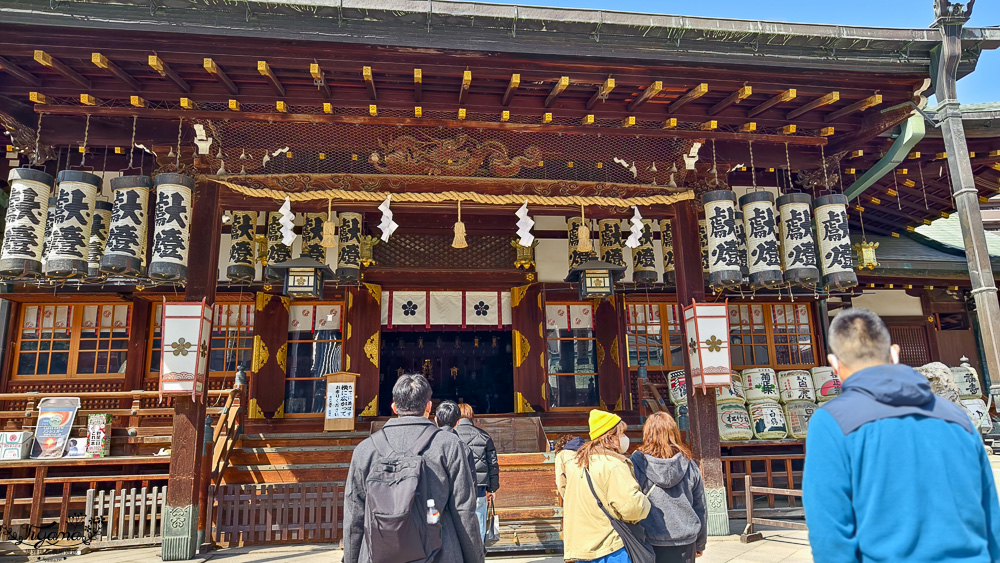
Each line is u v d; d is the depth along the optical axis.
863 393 1.85
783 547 6.18
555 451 7.52
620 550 3.11
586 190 7.37
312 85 6.46
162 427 8.35
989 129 7.96
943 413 1.79
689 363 7.29
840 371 2.06
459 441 2.75
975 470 1.73
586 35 5.96
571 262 9.17
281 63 5.96
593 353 10.28
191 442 6.19
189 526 6.01
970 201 6.34
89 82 6.24
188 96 6.38
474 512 2.62
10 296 9.15
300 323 9.88
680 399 9.05
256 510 6.75
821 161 8.04
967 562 1.61
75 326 9.52
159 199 6.32
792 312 10.78
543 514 6.73
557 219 10.60
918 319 11.27
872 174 8.26
